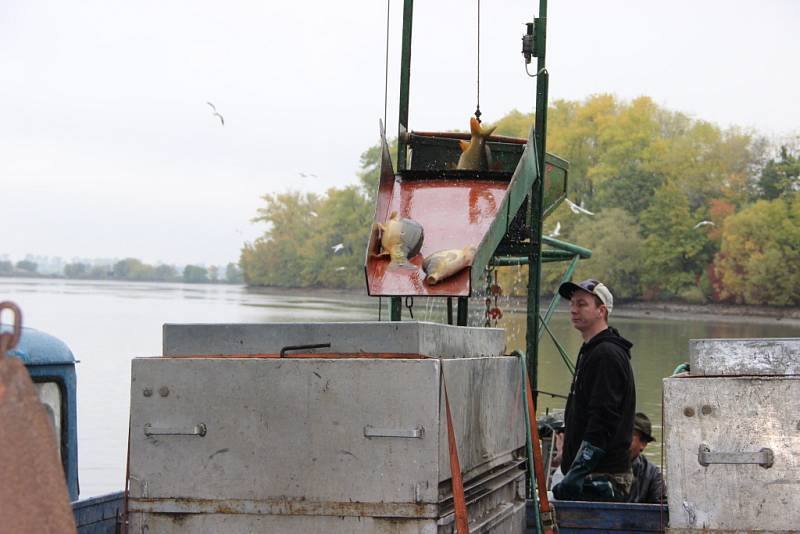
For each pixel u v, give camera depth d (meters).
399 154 17.41
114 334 88.62
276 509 8.38
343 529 8.27
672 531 8.70
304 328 8.80
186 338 9.02
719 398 8.70
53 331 91.62
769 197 169.12
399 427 8.20
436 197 15.17
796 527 8.52
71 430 10.23
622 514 11.91
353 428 8.28
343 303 189.88
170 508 8.55
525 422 10.87
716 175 172.12
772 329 122.56
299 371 8.39
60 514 4.52
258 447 8.44
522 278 65.50
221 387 8.52
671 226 164.38
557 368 51.03
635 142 178.12
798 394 8.59
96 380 50.31
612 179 175.12
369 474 8.24
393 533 8.19
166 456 8.58
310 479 8.34
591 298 12.82
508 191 14.40
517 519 10.31
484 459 9.39
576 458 12.27
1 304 4.60
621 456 12.43
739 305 153.62
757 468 8.61
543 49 16.12
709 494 8.66
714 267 158.00
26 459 4.52
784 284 145.25
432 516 8.13
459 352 9.57
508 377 10.27
